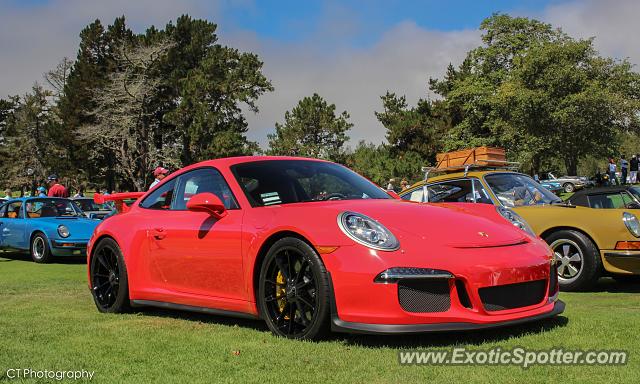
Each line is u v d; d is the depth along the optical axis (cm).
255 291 396
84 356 344
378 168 4509
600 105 4247
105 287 517
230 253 409
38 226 1096
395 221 371
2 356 345
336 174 479
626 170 3569
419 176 4491
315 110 4691
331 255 351
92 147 5350
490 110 5150
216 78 5016
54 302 564
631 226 602
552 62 4444
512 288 357
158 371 310
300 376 293
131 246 488
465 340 356
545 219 644
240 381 288
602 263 617
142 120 4872
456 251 350
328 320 355
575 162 4659
